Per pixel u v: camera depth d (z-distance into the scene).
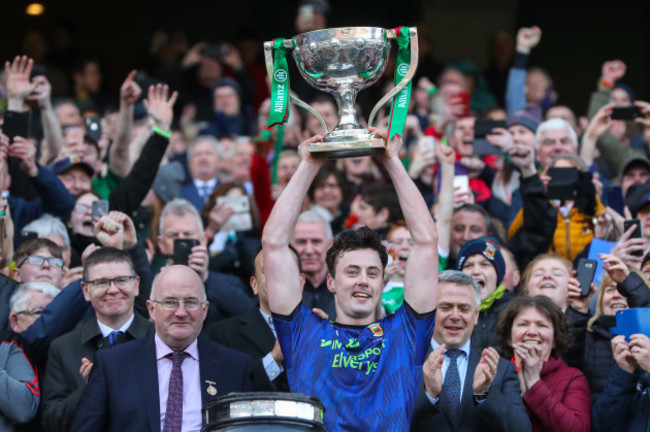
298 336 6.99
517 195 10.59
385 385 6.92
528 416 7.86
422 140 11.12
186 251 9.21
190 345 7.77
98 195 10.59
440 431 7.69
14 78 10.16
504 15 16.94
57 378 8.05
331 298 9.35
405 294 7.07
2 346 8.11
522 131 11.24
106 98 15.73
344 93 7.12
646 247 9.21
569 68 17.00
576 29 16.97
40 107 10.95
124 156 10.70
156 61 16.31
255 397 6.09
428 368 7.59
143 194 9.81
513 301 8.30
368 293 7.06
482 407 7.67
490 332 8.69
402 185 7.04
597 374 8.59
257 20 17.38
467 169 11.26
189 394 7.65
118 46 17.34
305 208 10.99
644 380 8.04
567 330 8.26
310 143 6.93
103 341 8.14
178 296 7.72
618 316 8.03
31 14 17.20
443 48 16.94
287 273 6.99
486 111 12.68
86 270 8.23
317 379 6.91
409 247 9.30
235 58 15.05
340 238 7.19
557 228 9.86
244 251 10.61
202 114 14.81
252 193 11.31
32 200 10.36
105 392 7.57
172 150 13.21
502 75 15.53
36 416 8.13
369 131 6.91
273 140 11.92
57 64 15.78
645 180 10.83
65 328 8.41
